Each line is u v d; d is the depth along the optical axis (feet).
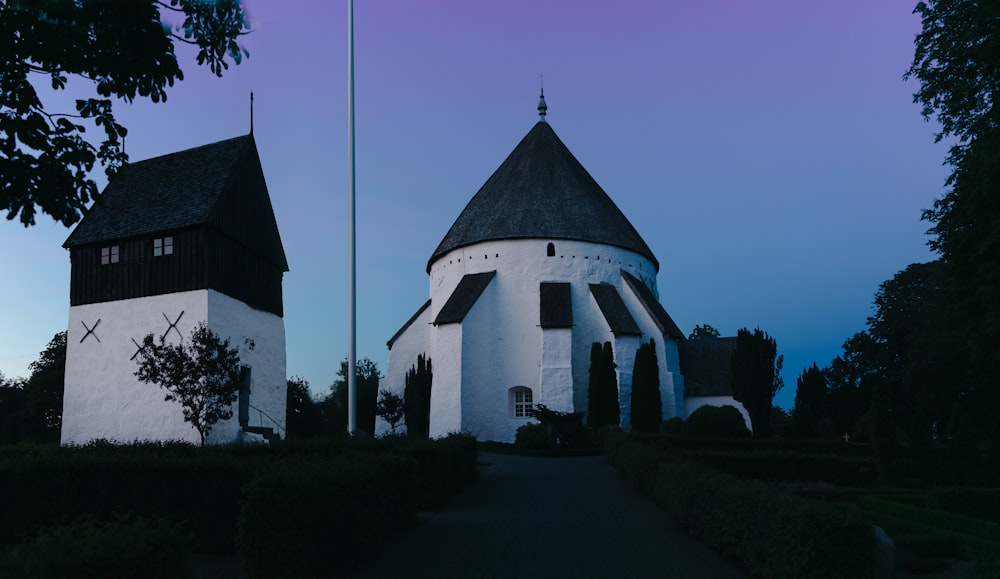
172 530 21.20
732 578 31.76
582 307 158.10
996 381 99.19
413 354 170.19
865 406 167.32
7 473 42.80
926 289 168.45
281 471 32.30
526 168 172.04
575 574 32.48
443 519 47.73
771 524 28.96
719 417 119.65
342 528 34.14
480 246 163.63
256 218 117.39
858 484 79.82
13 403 172.45
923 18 90.74
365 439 63.31
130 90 31.91
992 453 77.77
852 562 26.00
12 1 27.35
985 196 82.23
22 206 31.45
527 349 155.74
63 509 41.73
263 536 30.30
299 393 180.86
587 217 165.07
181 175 114.32
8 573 17.04
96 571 18.22
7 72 29.19
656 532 42.65
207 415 79.77
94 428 104.58
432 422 147.74
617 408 140.15
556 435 124.26
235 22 32.01
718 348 173.88
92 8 29.17
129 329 106.01
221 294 105.91
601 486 66.54
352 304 72.33
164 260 106.42
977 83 86.53
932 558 39.91
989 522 49.80
